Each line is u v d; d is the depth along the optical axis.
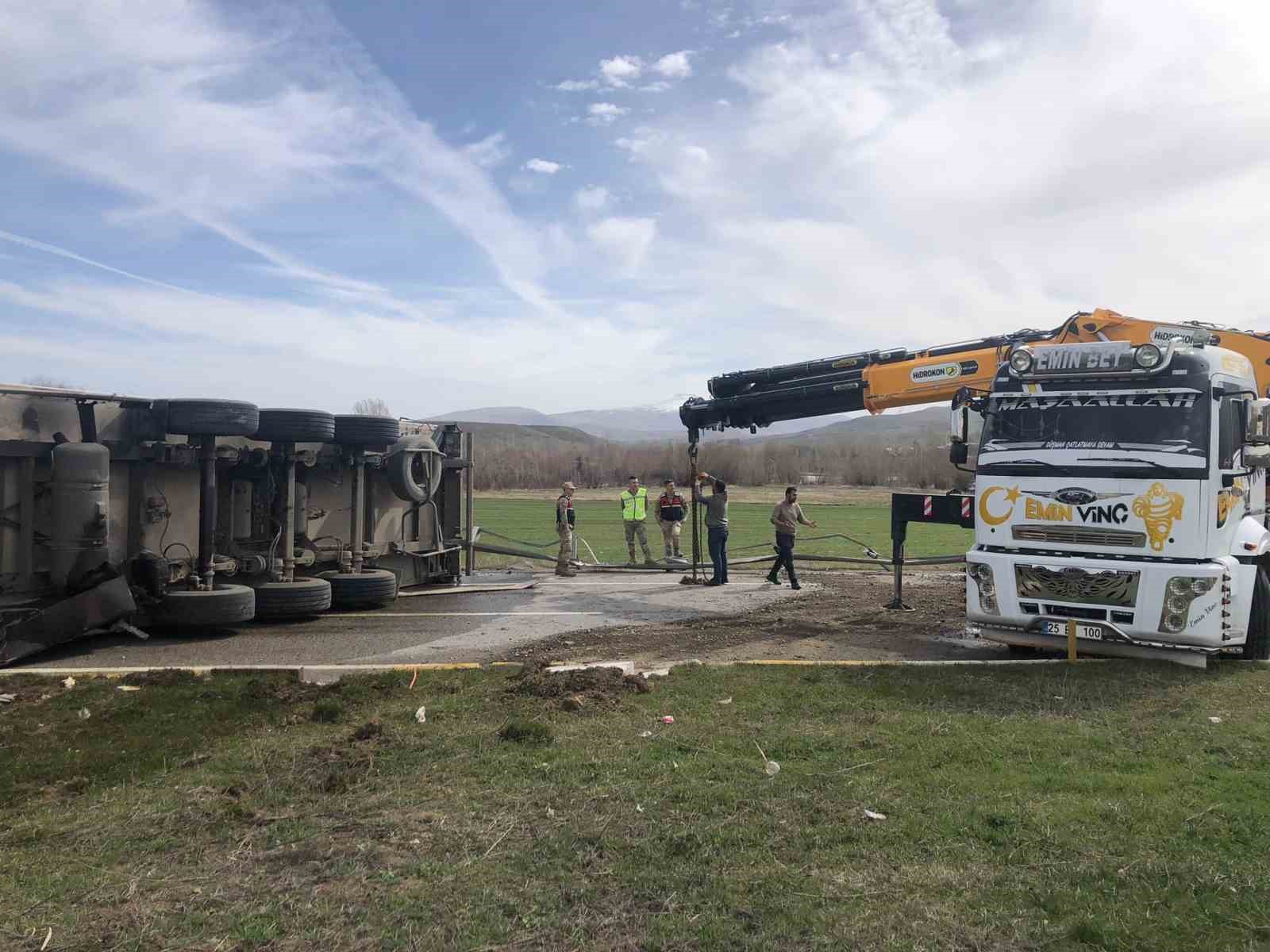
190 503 11.38
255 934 3.74
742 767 5.76
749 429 15.50
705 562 20.48
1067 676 8.43
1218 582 8.55
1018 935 3.75
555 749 6.11
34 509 9.56
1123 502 9.02
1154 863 4.39
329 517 13.77
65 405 9.90
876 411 13.61
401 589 15.45
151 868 4.37
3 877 4.26
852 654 10.02
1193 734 6.62
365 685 7.78
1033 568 9.38
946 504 12.78
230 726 6.67
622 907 3.98
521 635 11.16
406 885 4.18
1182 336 11.02
